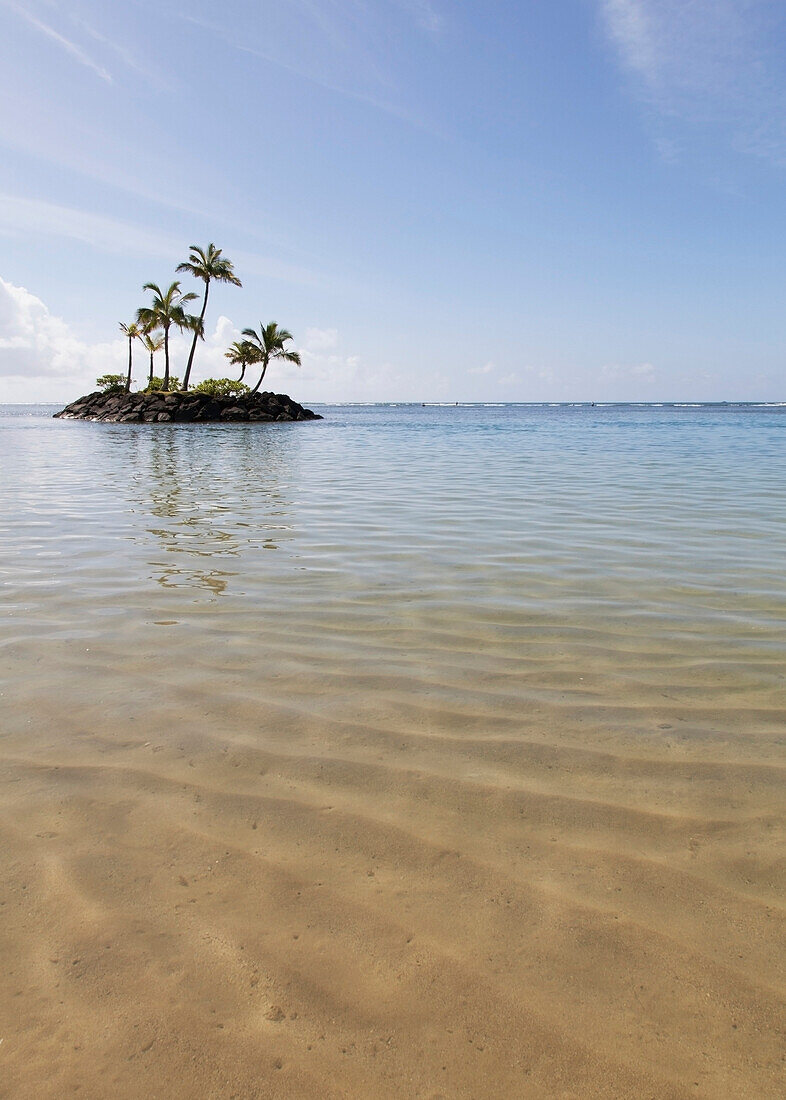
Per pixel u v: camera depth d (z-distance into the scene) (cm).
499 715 321
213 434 3347
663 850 225
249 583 554
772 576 574
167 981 173
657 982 174
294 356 5509
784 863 217
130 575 579
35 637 423
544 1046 157
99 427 4162
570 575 579
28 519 866
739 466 1573
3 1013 163
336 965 178
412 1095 146
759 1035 159
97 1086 147
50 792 255
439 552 668
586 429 3919
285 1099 145
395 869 215
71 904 199
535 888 207
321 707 329
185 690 347
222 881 209
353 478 1355
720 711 325
